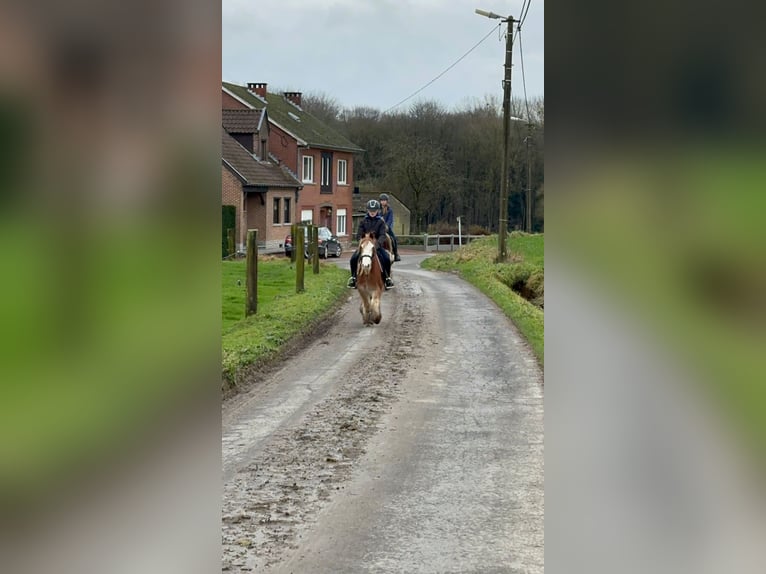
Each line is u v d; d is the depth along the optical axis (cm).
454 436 661
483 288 1938
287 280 1942
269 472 564
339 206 4891
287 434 666
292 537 443
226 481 543
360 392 827
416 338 1178
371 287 1304
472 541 439
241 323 1198
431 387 852
